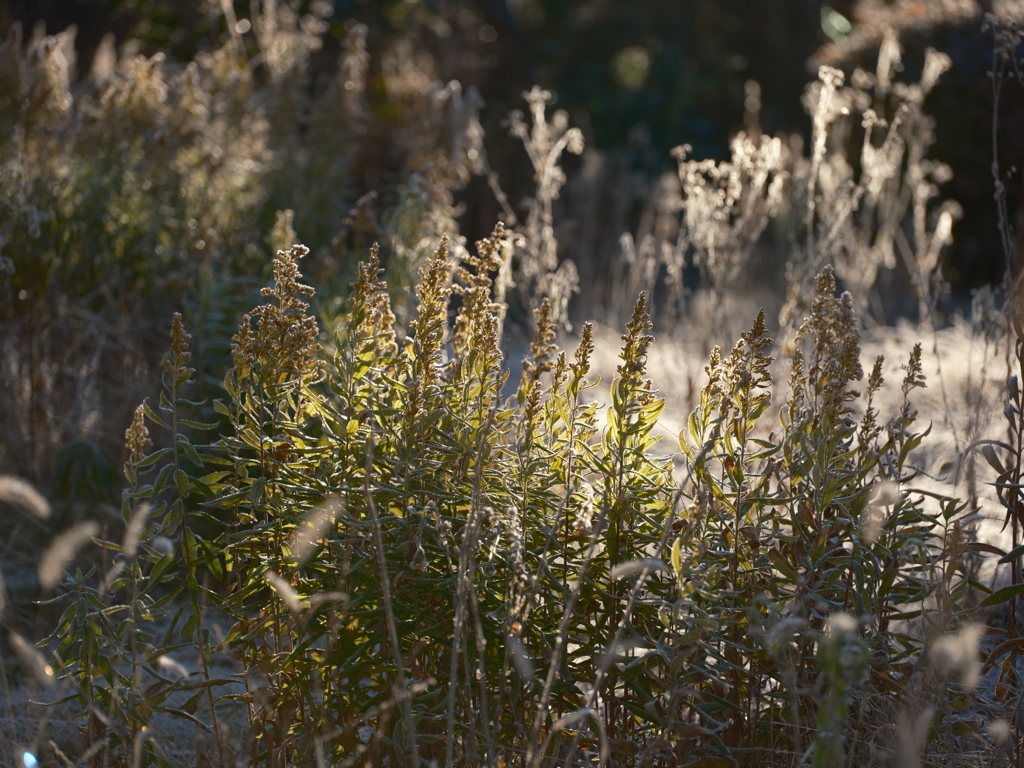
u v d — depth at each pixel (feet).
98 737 7.02
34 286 13.14
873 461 7.19
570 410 7.09
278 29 18.85
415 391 6.84
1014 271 10.05
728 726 6.84
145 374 13.35
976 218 27.86
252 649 7.04
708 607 6.69
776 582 6.85
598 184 32.09
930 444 13.14
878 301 22.62
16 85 14.03
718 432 6.80
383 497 6.98
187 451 7.02
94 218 13.75
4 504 12.26
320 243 15.46
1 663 7.93
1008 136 26.50
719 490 6.90
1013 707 7.19
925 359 17.53
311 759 6.70
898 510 7.08
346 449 7.05
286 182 15.78
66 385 13.61
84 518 11.85
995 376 15.03
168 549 6.84
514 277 14.92
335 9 33.81
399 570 6.73
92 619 6.87
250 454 10.39
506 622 6.09
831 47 31.99
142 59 14.67
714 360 7.02
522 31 42.14
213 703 7.16
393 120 31.17
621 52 55.26
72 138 14.70
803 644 6.96
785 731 6.77
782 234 24.93
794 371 7.41
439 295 6.98
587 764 6.95
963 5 29.14
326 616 6.72
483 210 30.76
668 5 53.62
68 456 12.01
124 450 12.80
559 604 7.00
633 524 7.04
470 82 36.40
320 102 16.56
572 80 50.19
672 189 31.07
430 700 6.68
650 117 48.85
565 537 7.00
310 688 6.95
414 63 35.50
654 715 6.29
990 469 10.85
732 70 51.06
